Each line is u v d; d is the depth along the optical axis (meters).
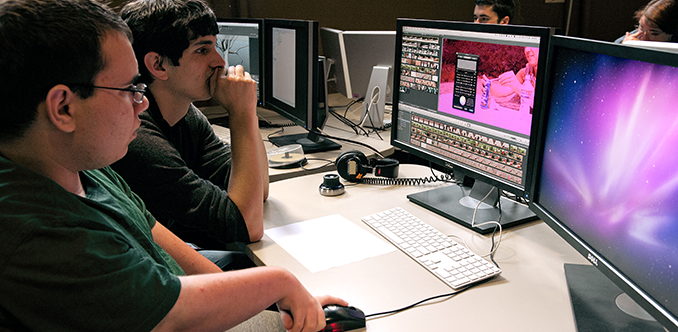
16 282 0.53
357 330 0.82
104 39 0.60
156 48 1.20
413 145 1.53
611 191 0.82
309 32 1.72
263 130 2.32
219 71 1.29
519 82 1.10
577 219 0.93
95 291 0.57
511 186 1.18
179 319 0.65
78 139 0.61
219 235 1.20
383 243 1.14
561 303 0.89
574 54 0.91
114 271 0.59
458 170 1.35
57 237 0.55
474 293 0.93
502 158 1.20
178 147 1.41
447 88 1.33
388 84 2.47
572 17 4.53
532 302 0.89
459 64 1.27
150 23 1.18
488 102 1.20
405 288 0.95
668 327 0.69
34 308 0.54
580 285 0.92
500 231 1.16
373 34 2.43
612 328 0.79
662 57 0.67
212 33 1.25
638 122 0.74
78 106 0.59
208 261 1.04
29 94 0.56
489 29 1.15
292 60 1.87
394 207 1.37
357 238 1.17
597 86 0.85
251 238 1.18
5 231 0.53
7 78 0.54
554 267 1.02
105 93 0.61
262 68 2.09
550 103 1.01
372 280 0.98
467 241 1.14
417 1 3.73
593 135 0.86
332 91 3.40
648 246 0.73
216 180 1.52
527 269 1.01
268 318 1.01
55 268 0.55
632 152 0.76
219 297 0.70
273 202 1.42
